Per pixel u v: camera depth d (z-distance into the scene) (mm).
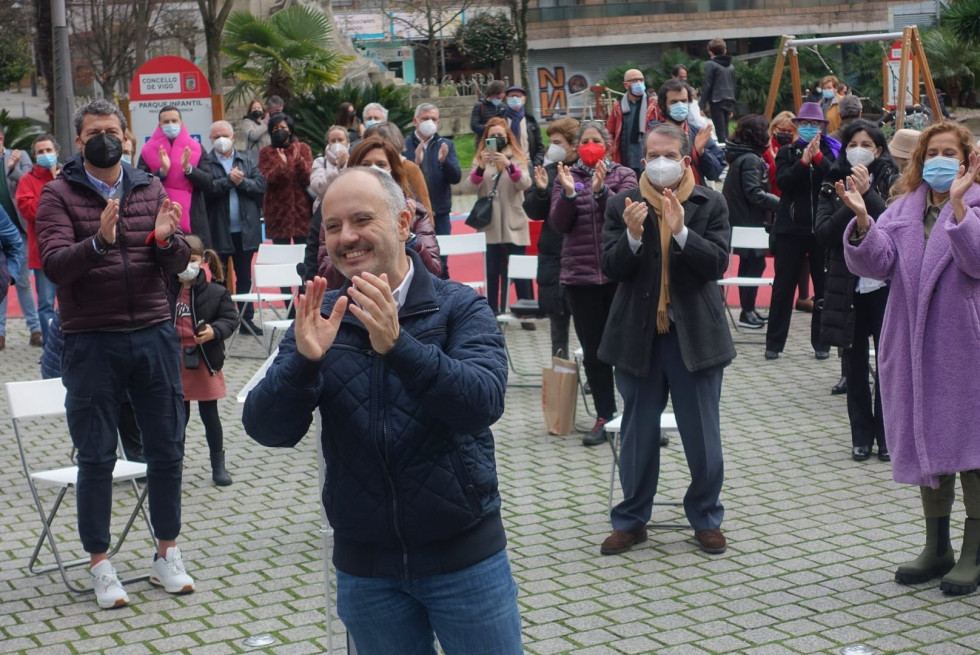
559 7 50281
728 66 21922
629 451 6254
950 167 5512
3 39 37406
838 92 21828
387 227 3162
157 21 32500
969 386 5457
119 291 5551
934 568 5723
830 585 5711
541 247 9266
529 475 7738
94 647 5250
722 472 6219
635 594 5664
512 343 11961
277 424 3117
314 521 6969
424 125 12438
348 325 3240
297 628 5383
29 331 13375
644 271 6066
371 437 3150
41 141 11609
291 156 12969
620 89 44750
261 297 11422
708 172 11672
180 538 6707
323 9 35312
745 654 4953
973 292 5465
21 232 12359
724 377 10398
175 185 12133
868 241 5621
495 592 3275
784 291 10797
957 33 35750
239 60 28953
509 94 14477
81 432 5645
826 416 9039
